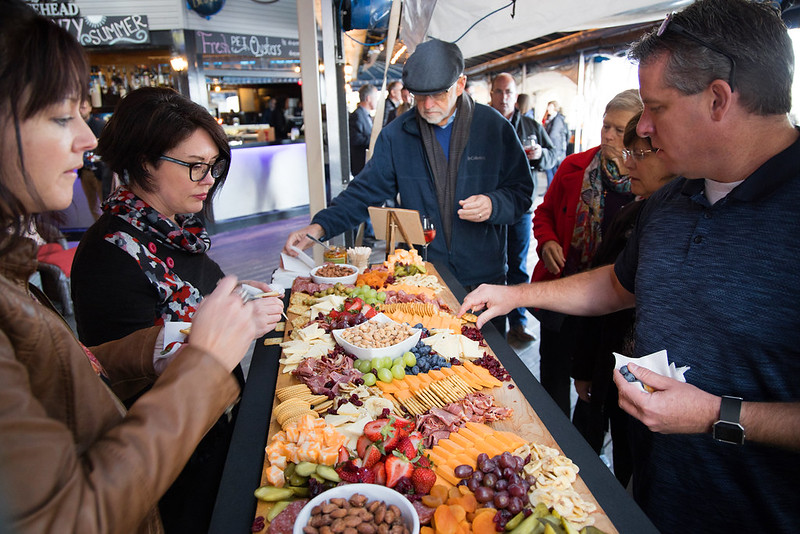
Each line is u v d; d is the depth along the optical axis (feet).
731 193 4.07
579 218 9.04
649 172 6.48
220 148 5.68
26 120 2.33
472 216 9.18
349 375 5.09
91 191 25.29
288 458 3.84
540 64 29.68
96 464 2.19
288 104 41.86
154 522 3.21
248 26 33.83
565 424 4.42
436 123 9.66
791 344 3.91
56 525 1.94
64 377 2.51
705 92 3.69
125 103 5.26
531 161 17.02
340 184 13.83
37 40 2.26
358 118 24.75
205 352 2.65
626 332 6.55
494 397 4.90
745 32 3.51
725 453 4.29
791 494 4.13
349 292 7.41
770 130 3.78
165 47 32.09
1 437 1.90
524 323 14.92
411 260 8.84
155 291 5.25
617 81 27.17
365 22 13.99
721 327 4.20
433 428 4.30
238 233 28.81
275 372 5.51
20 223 2.42
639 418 4.02
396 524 3.08
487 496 3.43
